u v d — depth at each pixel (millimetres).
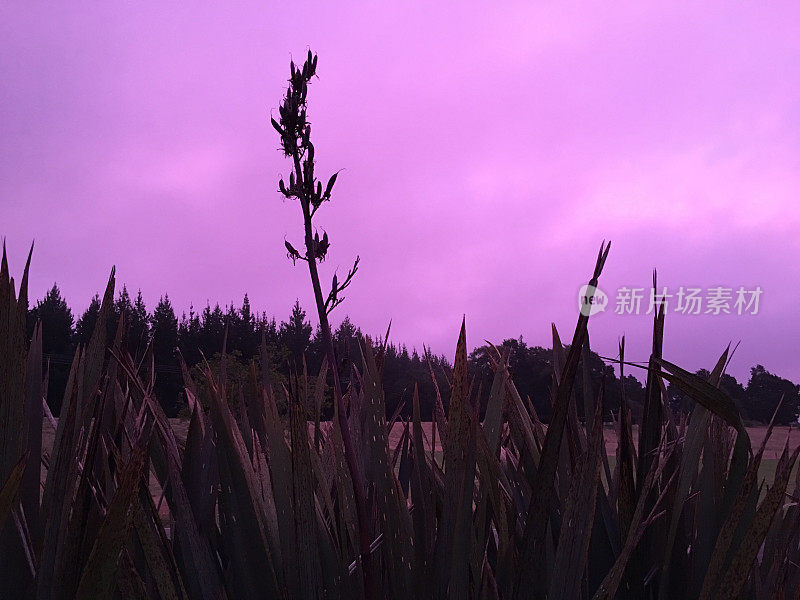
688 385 928
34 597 953
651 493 1172
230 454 1082
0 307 978
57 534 930
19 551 954
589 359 1253
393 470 1157
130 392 1385
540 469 899
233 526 1136
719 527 1153
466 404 1029
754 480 950
